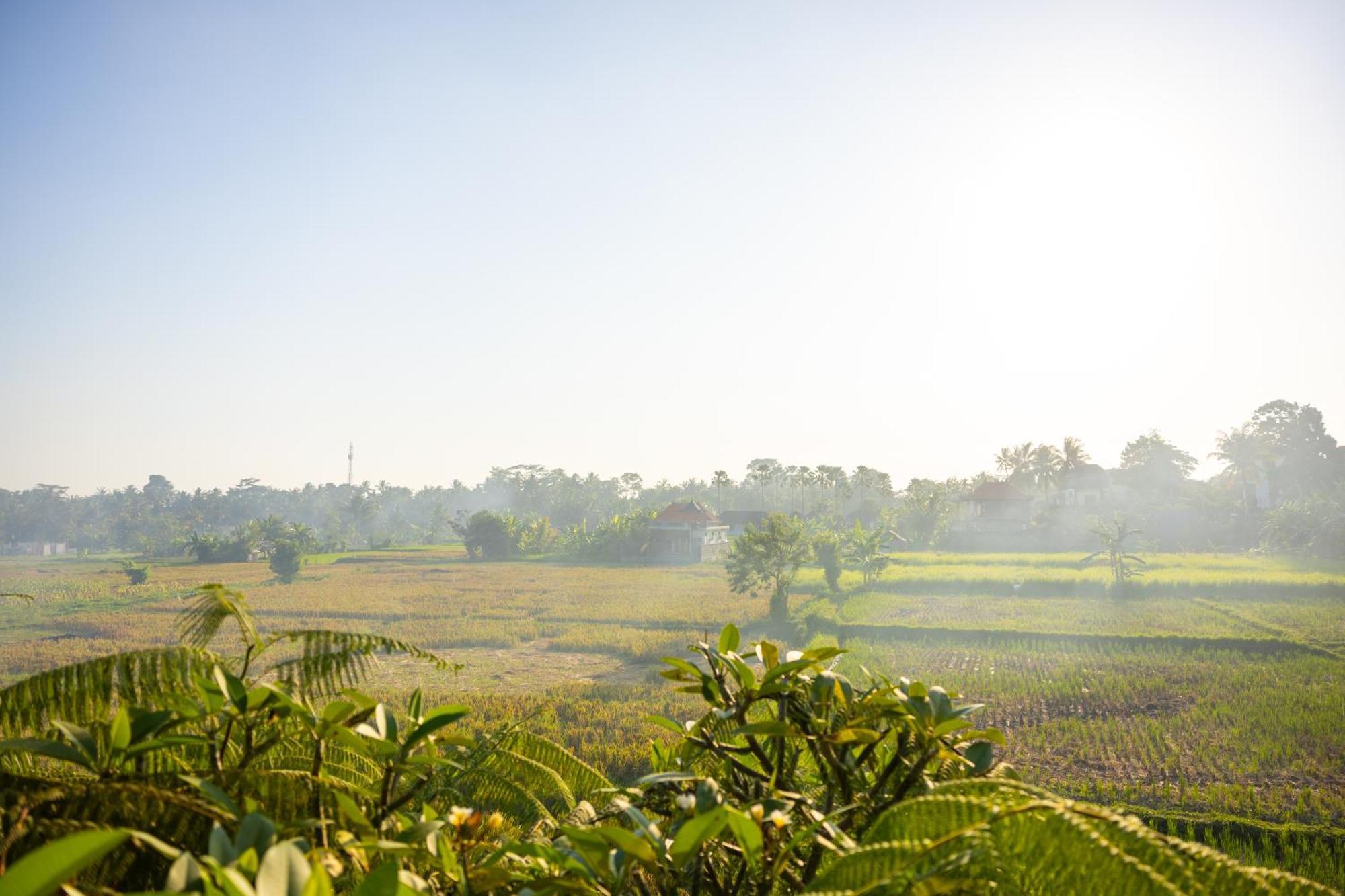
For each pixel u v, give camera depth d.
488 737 2.73
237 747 1.98
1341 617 34.81
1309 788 14.73
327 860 1.42
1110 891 1.20
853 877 1.33
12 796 1.33
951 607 40.81
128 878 1.38
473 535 91.31
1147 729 18.95
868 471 144.00
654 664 30.67
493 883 1.58
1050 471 112.12
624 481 169.50
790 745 2.16
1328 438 94.56
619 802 2.00
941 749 1.88
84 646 35.69
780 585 38.56
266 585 63.25
